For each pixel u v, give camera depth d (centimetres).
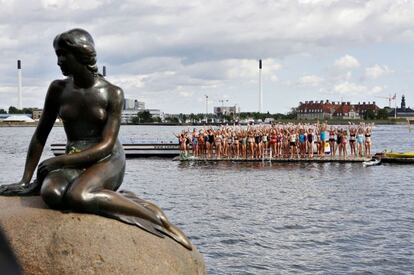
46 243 560
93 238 570
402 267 1291
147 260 581
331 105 18062
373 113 18538
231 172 3534
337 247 1481
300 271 1249
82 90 695
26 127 18325
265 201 2273
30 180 722
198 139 4528
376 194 2547
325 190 2669
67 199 605
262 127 4516
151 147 4853
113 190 676
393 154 4294
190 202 2222
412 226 1780
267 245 1489
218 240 1533
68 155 653
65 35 665
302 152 4269
